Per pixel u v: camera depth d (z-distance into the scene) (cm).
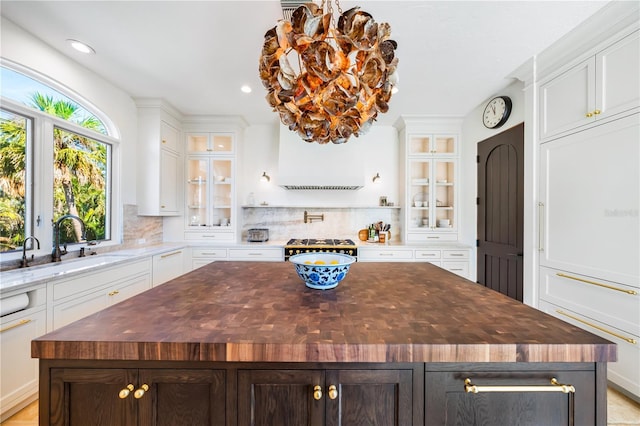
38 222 220
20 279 170
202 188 392
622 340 174
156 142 326
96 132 274
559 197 216
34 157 218
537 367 81
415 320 94
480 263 339
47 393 80
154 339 78
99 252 277
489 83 278
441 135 380
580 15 179
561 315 215
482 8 175
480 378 81
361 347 76
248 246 357
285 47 98
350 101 96
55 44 216
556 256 219
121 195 304
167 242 377
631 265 168
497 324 91
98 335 81
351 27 90
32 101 216
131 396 80
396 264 203
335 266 130
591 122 190
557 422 82
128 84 285
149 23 192
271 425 81
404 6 173
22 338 163
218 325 89
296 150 360
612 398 181
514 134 283
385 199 407
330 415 81
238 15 183
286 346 76
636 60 164
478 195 343
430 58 232
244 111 361
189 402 81
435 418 81
